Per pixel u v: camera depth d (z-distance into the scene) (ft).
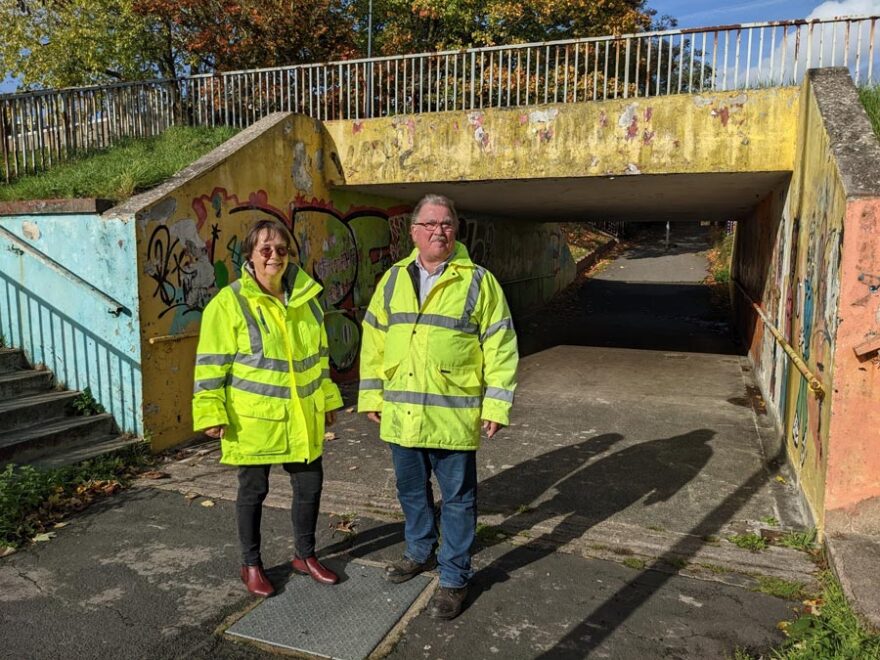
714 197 30.58
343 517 13.98
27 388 19.15
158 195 18.39
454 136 24.90
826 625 9.67
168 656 9.20
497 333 10.39
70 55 65.10
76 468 16.05
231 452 10.32
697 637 9.71
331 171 26.73
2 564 11.97
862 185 11.95
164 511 14.44
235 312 10.24
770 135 21.04
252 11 56.95
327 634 9.70
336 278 27.96
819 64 20.92
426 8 63.67
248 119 29.45
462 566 10.33
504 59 61.82
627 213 43.04
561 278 62.64
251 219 22.24
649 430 20.74
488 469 17.20
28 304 20.06
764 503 14.85
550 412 23.16
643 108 22.41
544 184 26.68
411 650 9.36
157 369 18.39
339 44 60.95
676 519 13.98
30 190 21.38
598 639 9.67
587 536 13.15
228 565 11.93
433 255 10.34
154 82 29.37
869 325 11.56
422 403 10.18
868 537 11.73
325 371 11.19
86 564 11.97
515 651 9.36
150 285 18.06
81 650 9.34
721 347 37.52
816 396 13.17
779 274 23.00
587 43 23.50
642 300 57.57
